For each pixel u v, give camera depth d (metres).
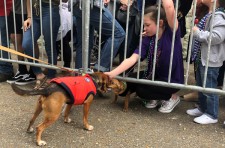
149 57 4.03
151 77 4.09
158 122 3.89
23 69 5.01
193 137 3.57
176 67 3.97
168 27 3.87
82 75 3.61
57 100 3.13
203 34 3.60
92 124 3.76
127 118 3.96
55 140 3.38
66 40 5.27
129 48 4.85
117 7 4.98
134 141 3.43
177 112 4.19
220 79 4.54
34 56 4.63
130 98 4.61
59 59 6.05
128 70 4.25
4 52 4.92
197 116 4.09
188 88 3.84
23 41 4.59
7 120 3.75
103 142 3.39
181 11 4.70
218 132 3.71
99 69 4.21
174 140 3.49
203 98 3.93
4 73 4.97
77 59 4.40
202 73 3.84
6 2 4.81
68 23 5.07
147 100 4.31
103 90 3.63
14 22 4.64
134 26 4.79
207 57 3.64
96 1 3.92
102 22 4.10
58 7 4.44
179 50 3.95
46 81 4.54
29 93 3.06
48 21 4.45
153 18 3.78
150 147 3.33
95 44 5.89
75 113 4.03
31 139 3.37
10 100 4.30
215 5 3.46
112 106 4.29
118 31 4.14
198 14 4.48
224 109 4.34
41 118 3.82
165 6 3.66
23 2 4.74
